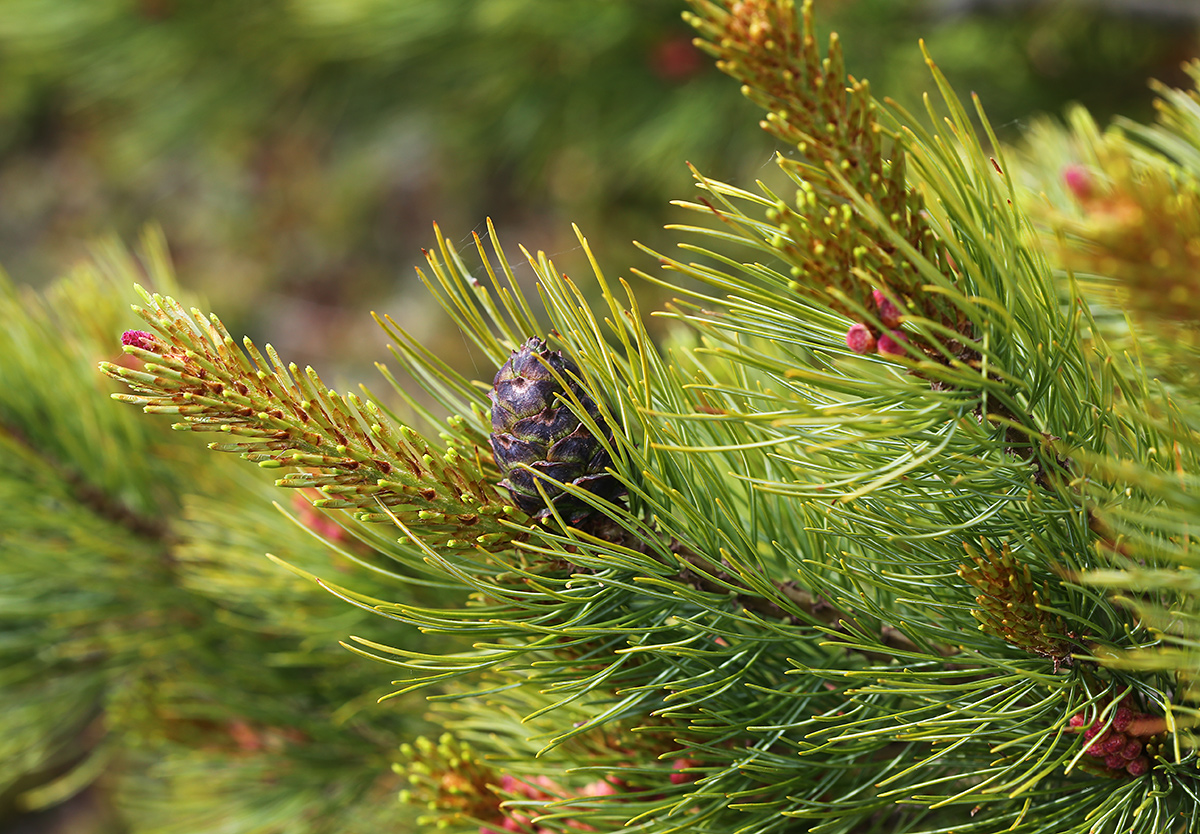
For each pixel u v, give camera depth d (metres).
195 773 0.91
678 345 0.83
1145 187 0.68
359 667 0.89
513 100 1.96
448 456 0.74
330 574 0.86
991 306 0.71
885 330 0.71
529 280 2.92
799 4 1.63
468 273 0.76
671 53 1.82
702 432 0.79
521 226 3.05
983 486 0.74
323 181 3.65
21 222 3.90
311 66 2.12
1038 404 0.74
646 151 1.83
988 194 0.73
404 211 3.70
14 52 2.36
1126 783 0.75
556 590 0.76
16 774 0.97
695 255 2.04
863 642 0.75
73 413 0.92
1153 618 0.73
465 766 0.80
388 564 0.86
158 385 0.72
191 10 2.02
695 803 0.77
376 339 3.63
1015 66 1.85
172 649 0.92
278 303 3.90
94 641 0.91
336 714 0.90
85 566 0.90
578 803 0.77
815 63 0.71
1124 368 0.77
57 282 0.94
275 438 0.73
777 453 0.75
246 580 0.87
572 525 0.75
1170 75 1.82
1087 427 0.74
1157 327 0.70
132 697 0.94
